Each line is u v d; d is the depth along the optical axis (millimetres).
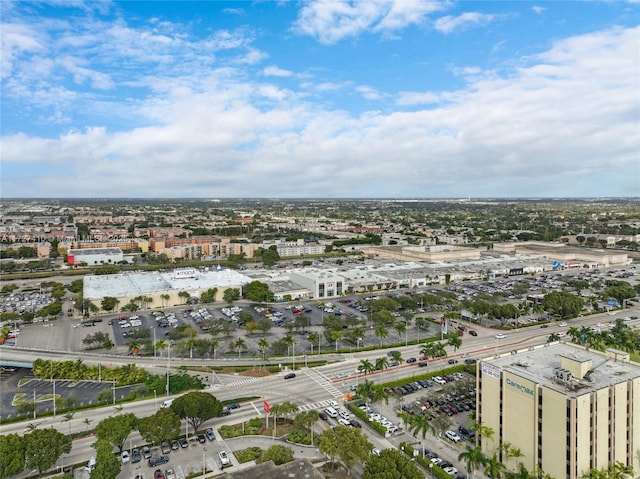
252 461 127000
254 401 164250
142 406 159375
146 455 129875
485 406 132250
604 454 113188
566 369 122750
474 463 111812
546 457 113250
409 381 180125
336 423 149000
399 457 110438
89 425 147000
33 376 192125
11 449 113375
